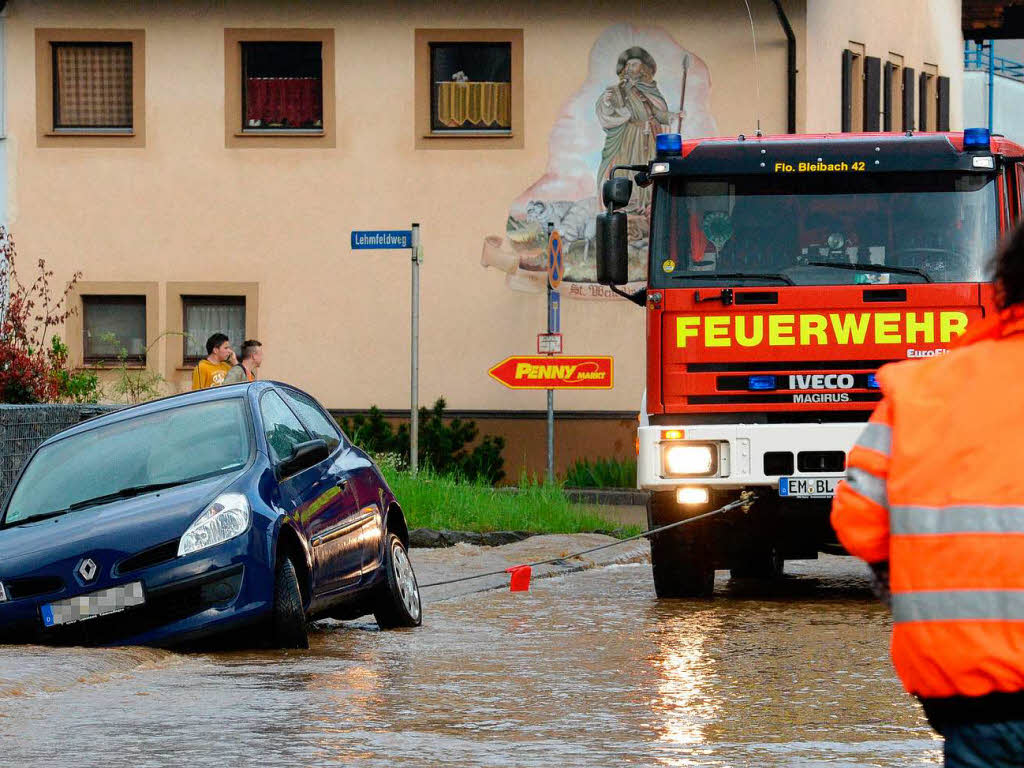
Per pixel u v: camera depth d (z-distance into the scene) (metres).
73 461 29.36
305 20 74.44
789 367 33.59
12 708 20.86
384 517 31.38
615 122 73.94
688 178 34.16
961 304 33.25
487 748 18.22
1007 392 9.01
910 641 9.02
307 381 74.44
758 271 33.78
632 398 73.50
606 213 34.94
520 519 50.75
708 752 18.02
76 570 26.19
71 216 74.81
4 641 26.44
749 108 73.56
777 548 38.00
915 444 9.09
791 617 32.38
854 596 37.16
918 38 88.94
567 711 20.77
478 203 74.25
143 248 74.50
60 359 53.06
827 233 33.72
